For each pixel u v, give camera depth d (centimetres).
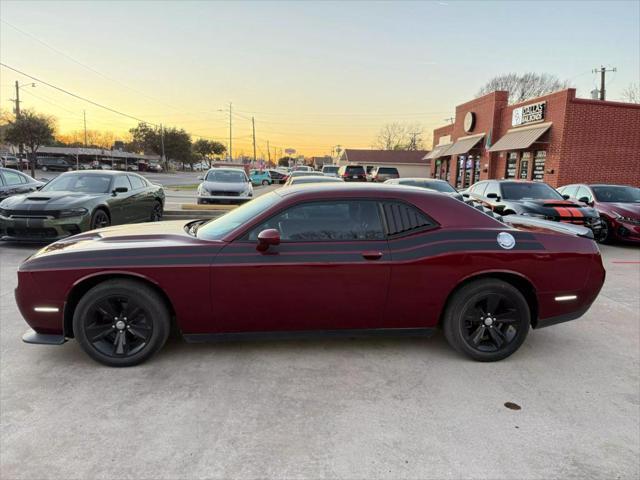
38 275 337
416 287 355
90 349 345
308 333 362
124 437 258
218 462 238
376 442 258
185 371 343
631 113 1812
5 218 777
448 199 378
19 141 4191
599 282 384
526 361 376
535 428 276
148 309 343
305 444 255
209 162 11888
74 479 223
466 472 233
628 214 941
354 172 2742
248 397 306
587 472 236
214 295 341
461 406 300
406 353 385
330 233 354
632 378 348
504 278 371
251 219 356
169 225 438
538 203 897
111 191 911
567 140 1808
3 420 274
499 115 2361
